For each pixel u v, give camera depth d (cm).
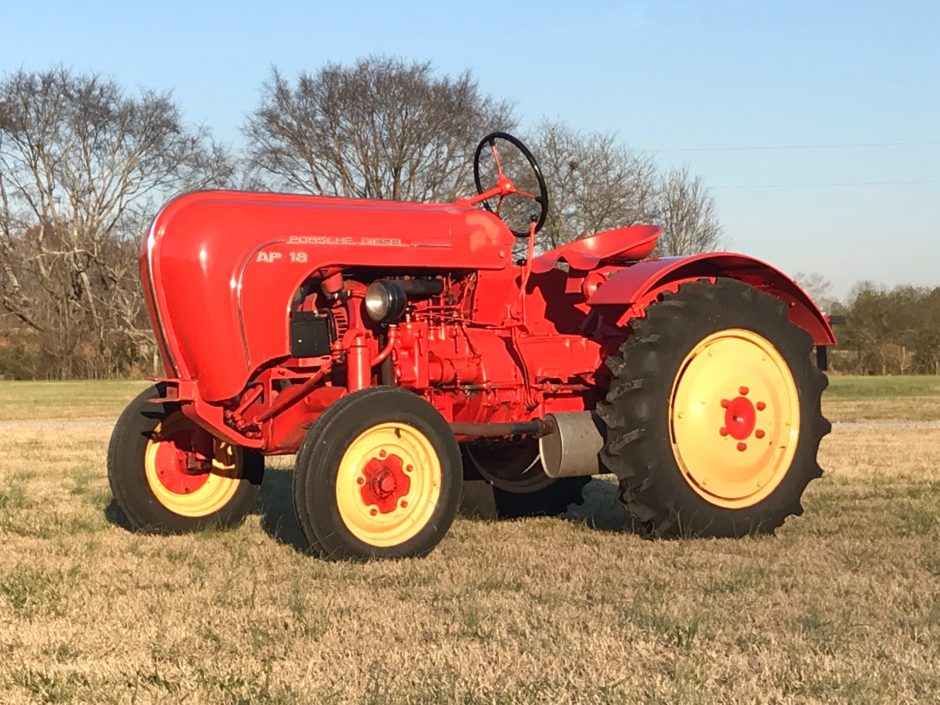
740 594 422
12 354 4212
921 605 402
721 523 561
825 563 487
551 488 659
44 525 616
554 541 555
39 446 1185
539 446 576
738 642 358
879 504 684
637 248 621
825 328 624
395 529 505
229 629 377
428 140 3894
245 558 510
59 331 4284
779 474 580
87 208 4438
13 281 4425
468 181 3925
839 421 1634
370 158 3919
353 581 453
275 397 554
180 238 527
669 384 552
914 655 339
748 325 575
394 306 530
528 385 585
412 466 512
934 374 4034
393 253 554
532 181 2286
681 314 559
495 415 588
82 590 441
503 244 587
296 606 404
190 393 534
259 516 653
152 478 598
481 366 580
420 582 452
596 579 454
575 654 341
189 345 530
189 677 325
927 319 4097
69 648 356
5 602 423
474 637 365
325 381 563
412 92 3897
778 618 385
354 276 562
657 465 546
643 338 552
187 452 605
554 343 599
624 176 3531
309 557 507
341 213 553
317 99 3916
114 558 516
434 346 573
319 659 340
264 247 530
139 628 379
